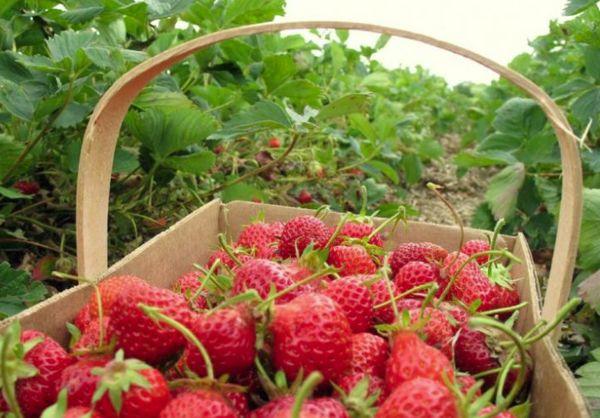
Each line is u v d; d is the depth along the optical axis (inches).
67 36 20.5
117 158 21.4
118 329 11.2
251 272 12.4
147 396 9.8
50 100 19.2
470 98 64.3
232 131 24.3
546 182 31.1
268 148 32.0
